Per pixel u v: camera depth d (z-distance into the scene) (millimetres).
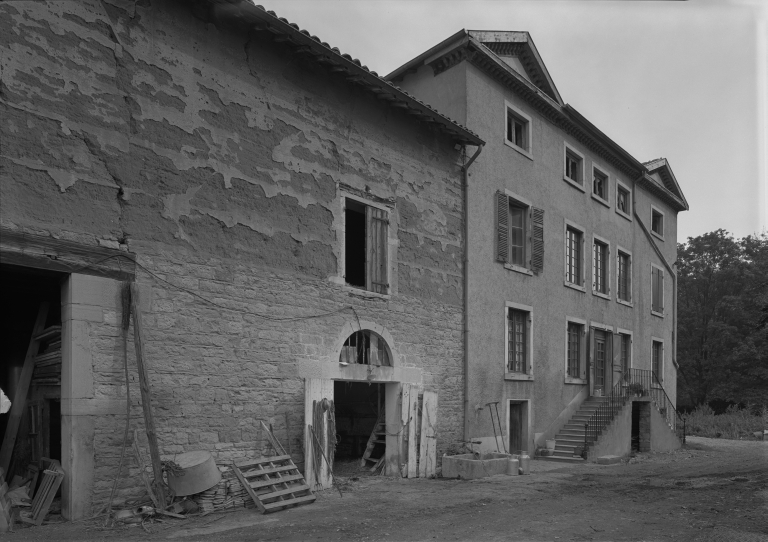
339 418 14266
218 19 9391
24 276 8094
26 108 7328
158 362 8320
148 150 8445
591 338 18578
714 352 38656
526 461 13406
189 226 8812
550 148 17359
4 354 9812
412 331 12375
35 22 7453
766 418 30359
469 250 14008
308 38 9945
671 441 19562
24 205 7266
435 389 12820
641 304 22141
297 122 10438
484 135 14805
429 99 14945
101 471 7703
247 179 9594
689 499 9797
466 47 14250
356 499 9484
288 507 8758
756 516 8367
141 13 8500
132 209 8242
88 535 6891
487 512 8570
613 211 20641
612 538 7055
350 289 11094
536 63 16625
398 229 12320
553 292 16938
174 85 8789
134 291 8055
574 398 17516
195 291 8797
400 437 11734
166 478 8242
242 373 9266
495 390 14430
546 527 7621
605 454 15984
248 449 9234
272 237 9867
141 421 8117
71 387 7531
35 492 8336
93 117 7926
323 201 10750
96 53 8008
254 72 9836
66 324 7645
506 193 15367
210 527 7410
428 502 9320
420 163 13000
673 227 25781
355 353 11211
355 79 11188
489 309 14461
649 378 22062
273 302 9781
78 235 7703
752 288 37094
